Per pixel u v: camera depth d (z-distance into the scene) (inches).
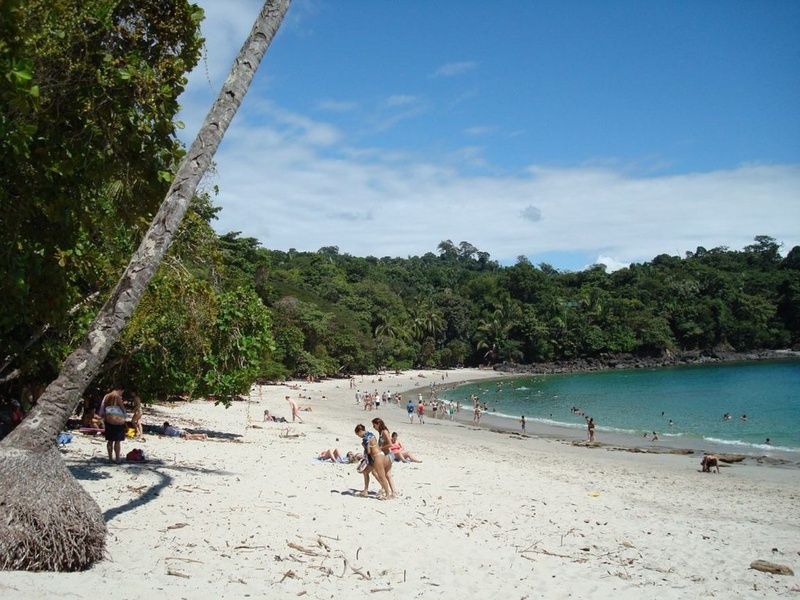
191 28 331.3
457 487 552.1
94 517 240.8
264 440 847.7
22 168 297.9
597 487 660.1
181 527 315.3
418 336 4670.3
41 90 291.3
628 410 2094.0
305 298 3565.5
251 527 332.2
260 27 282.0
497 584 287.9
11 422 524.1
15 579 197.9
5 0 223.5
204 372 753.0
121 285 257.1
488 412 2138.3
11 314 339.9
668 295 4953.3
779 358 4525.1
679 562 364.2
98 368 251.3
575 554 359.3
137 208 351.9
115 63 305.1
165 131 326.3
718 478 834.8
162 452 588.7
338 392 2701.8
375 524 374.6
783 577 344.8
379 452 464.4
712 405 2143.2
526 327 4756.4
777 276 5049.2
